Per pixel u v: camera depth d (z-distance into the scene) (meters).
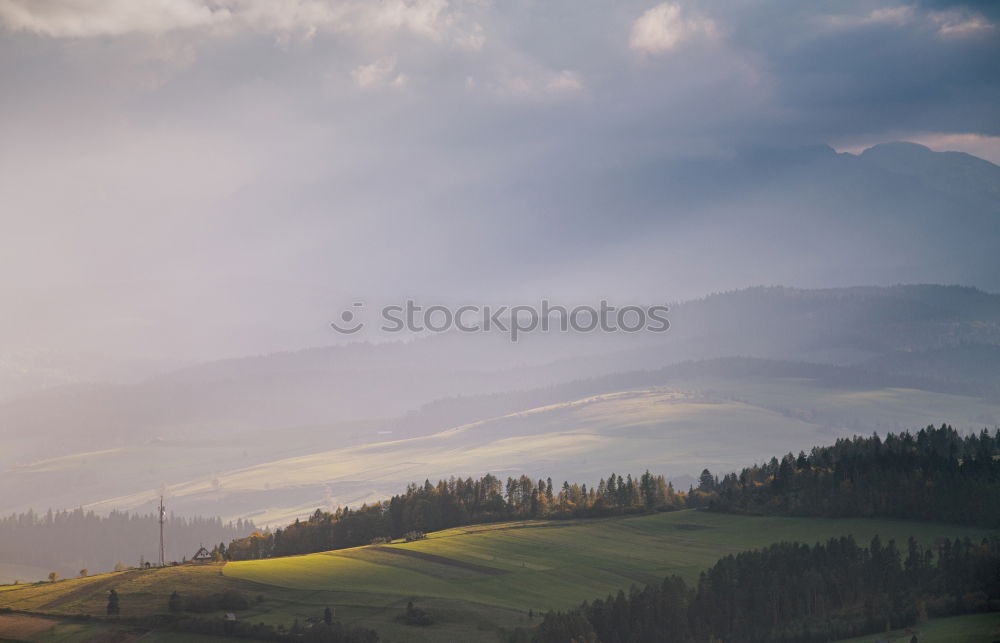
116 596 175.25
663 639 166.12
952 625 162.75
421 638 161.62
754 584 181.62
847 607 176.75
